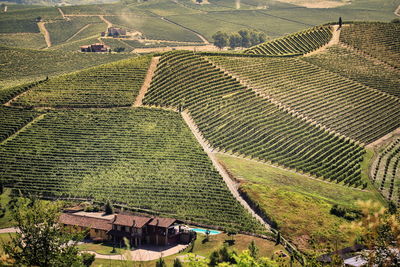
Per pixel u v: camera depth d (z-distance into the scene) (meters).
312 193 124.44
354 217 108.44
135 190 119.88
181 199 115.38
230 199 115.25
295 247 92.50
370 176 139.50
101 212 111.19
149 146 144.00
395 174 139.75
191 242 94.94
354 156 151.25
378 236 41.34
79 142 146.88
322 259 56.44
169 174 127.88
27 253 56.50
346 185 133.62
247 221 105.00
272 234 97.38
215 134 154.12
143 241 97.31
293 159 146.00
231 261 78.00
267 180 127.75
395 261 41.62
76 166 133.62
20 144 146.12
